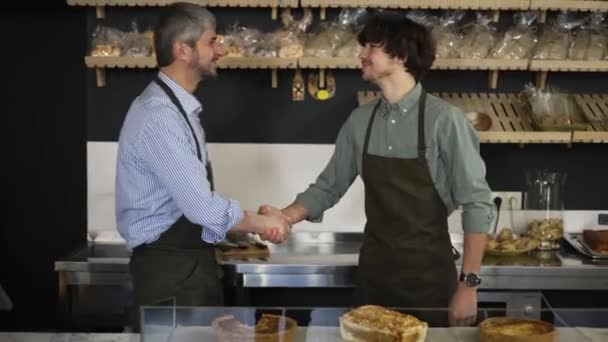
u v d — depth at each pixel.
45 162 4.03
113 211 3.87
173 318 1.92
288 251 3.60
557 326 1.97
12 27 3.93
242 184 3.87
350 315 1.96
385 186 2.77
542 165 3.87
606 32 3.66
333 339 1.97
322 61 3.55
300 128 3.85
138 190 2.65
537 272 3.30
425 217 2.75
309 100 3.83
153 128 2.57
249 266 3.31
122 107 3.84
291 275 3.34
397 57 2.67
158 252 2.71
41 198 4.05
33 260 4.09
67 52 3.94
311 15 3.71
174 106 2.64
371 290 2.84
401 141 2.73
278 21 3.79
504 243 3.52
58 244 4.08
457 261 3.38
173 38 2.64
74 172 4.04
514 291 3.34
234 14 3.78
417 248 2.76
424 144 2.70
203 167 2.62
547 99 3.60
